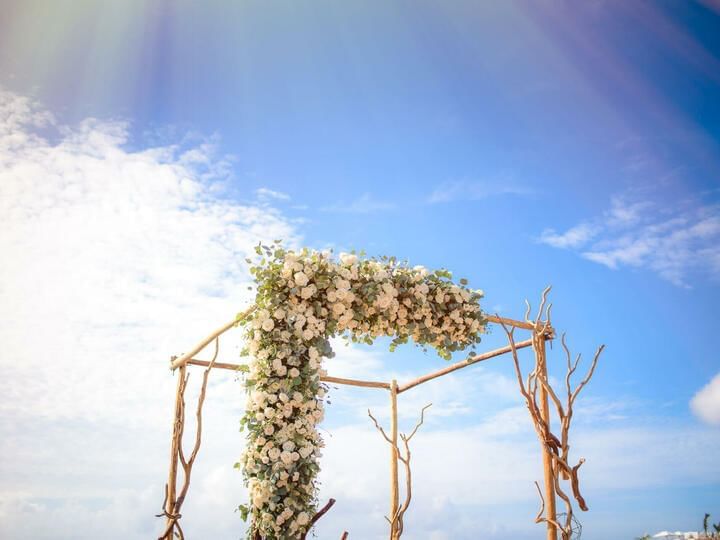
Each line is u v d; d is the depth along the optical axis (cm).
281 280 407
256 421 396
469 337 473
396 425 578
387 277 441
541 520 386
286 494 380
